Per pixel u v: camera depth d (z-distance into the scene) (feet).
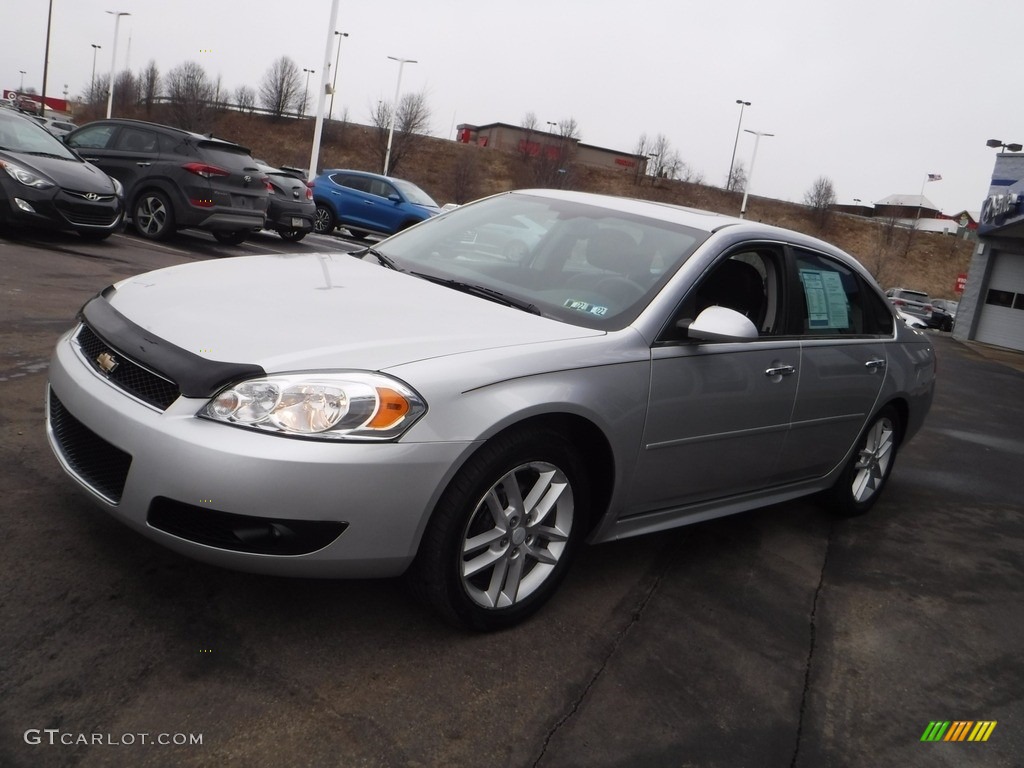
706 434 10.84
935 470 20.77
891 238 222.69
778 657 9.88
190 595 8.70
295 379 7.71
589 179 215.72
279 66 212.43
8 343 16.22
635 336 9.91
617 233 11.65
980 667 10.52
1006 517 17.37
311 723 7.18
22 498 9.98
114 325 8.85
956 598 12.57
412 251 12.16
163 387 7.95
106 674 7.29
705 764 7.68
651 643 9.63
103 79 203.82
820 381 12.76
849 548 13.99
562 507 9.50
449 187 188.44
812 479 13.92
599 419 9.22
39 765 6.18
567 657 9.00
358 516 7.63
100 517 9.87
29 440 11.70
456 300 10.12
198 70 171.32
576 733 7.76
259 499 7.36
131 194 37.06
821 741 8.39
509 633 9.24
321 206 65.36
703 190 224.12
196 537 7.66
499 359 8.59
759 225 12.42
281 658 7.98
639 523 10.73
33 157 29.63
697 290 10.82
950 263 217.15
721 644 9.92
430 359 8.26
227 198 37.40
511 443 8.48
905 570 13.39
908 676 9.98
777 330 12.10
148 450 7.61
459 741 7.33
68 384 8.62
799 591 11.86
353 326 8.79
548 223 12.16
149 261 30.32
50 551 8.96
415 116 188.44
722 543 13.17
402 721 7.44
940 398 35.22
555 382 8.84
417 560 8.37
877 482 15.58
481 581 9.22
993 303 94.63
